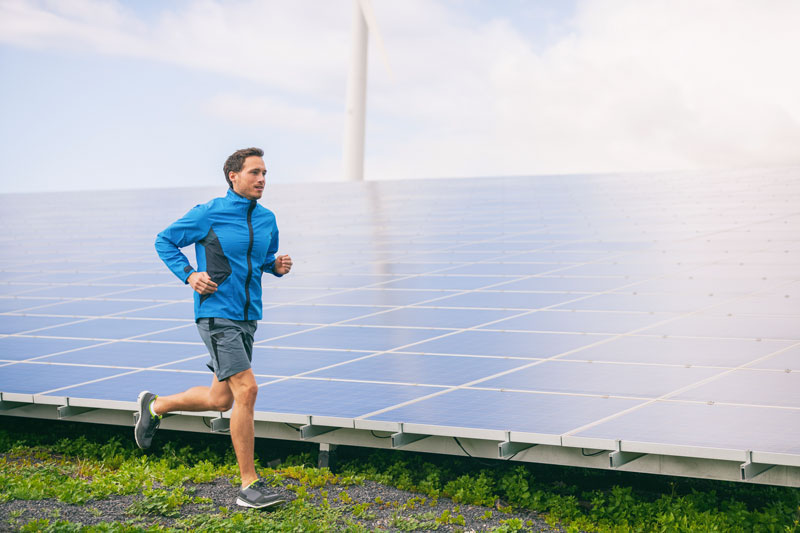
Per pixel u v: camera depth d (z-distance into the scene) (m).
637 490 11.12
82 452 12.48
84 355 14.47
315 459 11.75
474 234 25.25
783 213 24.59
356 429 10.80
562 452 9.74
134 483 9.67
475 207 30.92
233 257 8.54
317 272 21.61
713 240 21.58
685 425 9.45
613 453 9.07
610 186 33.69
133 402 11.34
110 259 25.61
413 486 10.55
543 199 31.52
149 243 27.92
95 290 21.12
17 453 12.38
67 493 9.10
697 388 10.83
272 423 11.20
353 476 10.69
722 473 8.99
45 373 13.34
